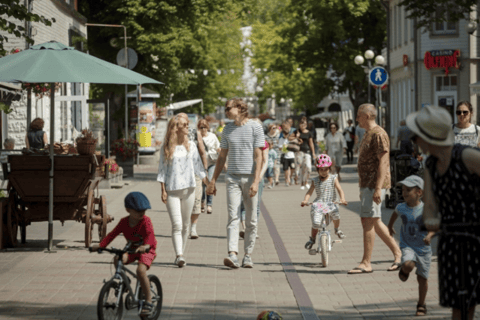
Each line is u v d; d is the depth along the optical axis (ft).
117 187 108.37
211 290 40.14
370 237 44.68
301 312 34.94
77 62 50.08
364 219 44.62
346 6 198.29
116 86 169.78
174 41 159.74
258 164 47.32
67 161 53.26
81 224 66.80
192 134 62.95
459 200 25.25
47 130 118.42
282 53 215.51
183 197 48.26
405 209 34.09
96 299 37.17
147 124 180.65
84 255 50.39
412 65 188.75
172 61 173.99
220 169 48.73
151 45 157.89
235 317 33.99
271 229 65.51
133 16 158.40
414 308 35.42
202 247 55.42
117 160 130.93
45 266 46.24
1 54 60.44
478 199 25.08
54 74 48.08
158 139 204.03
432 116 24.80
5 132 111.34
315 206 47.60
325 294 39.32
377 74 110.83
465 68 177.78
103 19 163.53
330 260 49.49
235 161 47.50
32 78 47.32
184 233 48.91
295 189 109.60
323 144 201.26
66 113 129.90
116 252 30.22
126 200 30.73
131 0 157.17
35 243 55.88
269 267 47.50
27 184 53.11
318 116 318.45
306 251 53.67
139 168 163.53
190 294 39.04
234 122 47.93
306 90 276.21
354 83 223.71
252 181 47.44
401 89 204.64
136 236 31.48
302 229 65.51
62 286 40.22
